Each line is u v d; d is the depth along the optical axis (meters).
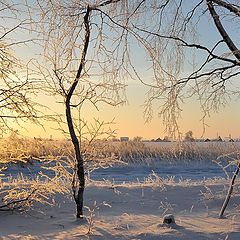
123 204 10.51
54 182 9.23
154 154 27.42
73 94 8.95
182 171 24.09
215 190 11.66
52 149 9.38
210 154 26.78
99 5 8.28
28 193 9.20
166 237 7.38
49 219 9.04
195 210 10.18
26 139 9.07
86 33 8.44
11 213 9.39
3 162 9.02
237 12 7.63
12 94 8.37
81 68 8.59
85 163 9.37
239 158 10.98
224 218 9.21
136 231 7.82
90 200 10.59
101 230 7.89
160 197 11.20
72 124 8.94
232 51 7.61
